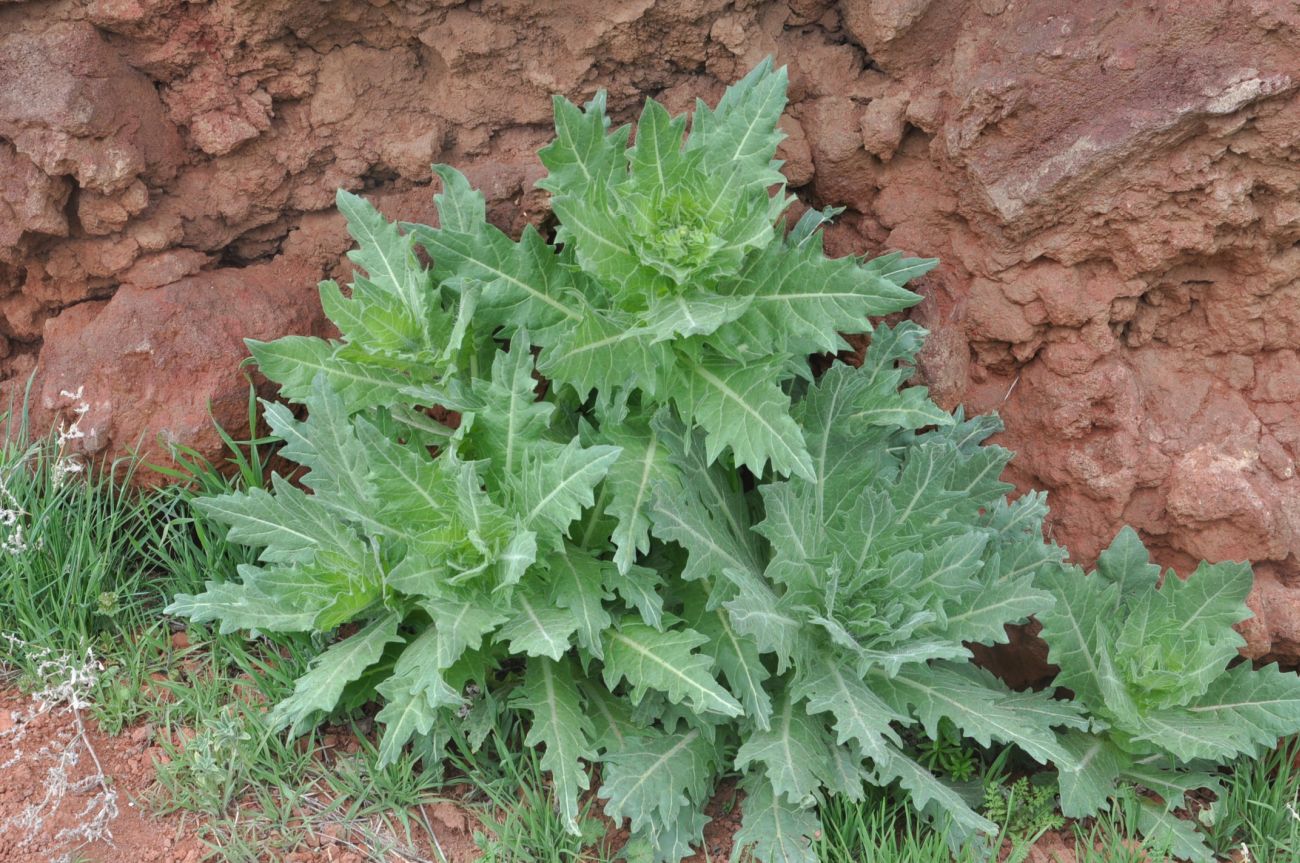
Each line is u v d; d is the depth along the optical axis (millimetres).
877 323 2002
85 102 1871
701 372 1821
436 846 1758
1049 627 1878
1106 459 1938
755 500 1996
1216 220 1837
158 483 1969
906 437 1985
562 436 1921
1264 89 1772
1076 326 1921
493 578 1810
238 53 1920
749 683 1807
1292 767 1920
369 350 1836
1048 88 1848
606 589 1823
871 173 1991
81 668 1845
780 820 1766
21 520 1908
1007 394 1990
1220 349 1927
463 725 1818
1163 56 1809
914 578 1834
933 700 1837
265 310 1994
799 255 1787
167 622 1947
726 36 1942
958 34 1920
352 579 1798
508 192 1996
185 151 1968
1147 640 1879
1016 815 1851
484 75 1974
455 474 1797
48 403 1938
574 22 1936
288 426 1885
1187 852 1801
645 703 1839
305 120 1982
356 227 1910
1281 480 1898
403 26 1938
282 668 1871
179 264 1974
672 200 1793
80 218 1926
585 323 1764
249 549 1959
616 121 2020
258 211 2008
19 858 1701
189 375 1952
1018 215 1886
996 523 1931
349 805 1796
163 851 1726
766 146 1850
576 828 1703
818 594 1845
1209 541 1911
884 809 1787
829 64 1984
